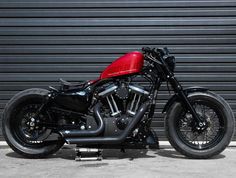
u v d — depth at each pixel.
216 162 5.12
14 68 5.90
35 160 5.26
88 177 4.52
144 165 4.99
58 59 5.88
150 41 5.85
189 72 5.88
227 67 5.85
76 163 5.09
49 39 5.87
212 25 5.82
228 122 5.20
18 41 5.87
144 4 5.82
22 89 5.92
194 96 5.24
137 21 5.84
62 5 5.84
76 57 5.88
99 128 5.05
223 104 5.21
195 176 4.56
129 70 5.10
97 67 5.88
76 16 5.85
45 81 5.90
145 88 5.18
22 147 5.30
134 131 5.07
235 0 5.80
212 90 5.88
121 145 5.12
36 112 5.20
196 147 5.24
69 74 5.89
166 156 5.43
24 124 5.33
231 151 5.68
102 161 5.18
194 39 5.84
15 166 4.98
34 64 5.90
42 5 5.84
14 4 5.84
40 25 5.86
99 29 5.86
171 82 5.23
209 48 5.84
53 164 5.05
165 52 5.25
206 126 5.22
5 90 5.93
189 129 5.38
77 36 5.87
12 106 5.29
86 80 5.88
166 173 4.66
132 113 5.12
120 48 5.87
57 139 5.31
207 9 5.82
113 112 5.14
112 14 5.84
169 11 5.83
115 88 5.12
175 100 5.26
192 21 5.83
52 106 5.22
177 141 5.24
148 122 5.12
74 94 5.18
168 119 5.26
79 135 5.05
